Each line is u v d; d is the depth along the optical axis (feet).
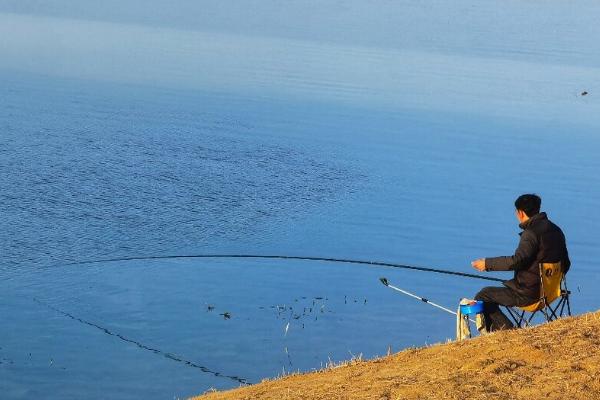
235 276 82.74
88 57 241.55
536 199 37.40
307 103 186.91
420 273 87.97
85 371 58.34
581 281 88.43
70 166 123.44
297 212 110.63
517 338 32.94
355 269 87.51
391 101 194.59
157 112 169.58
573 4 547.90
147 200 109.50
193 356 61.57
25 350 61.98
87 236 94.02
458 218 113.39
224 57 251.60
